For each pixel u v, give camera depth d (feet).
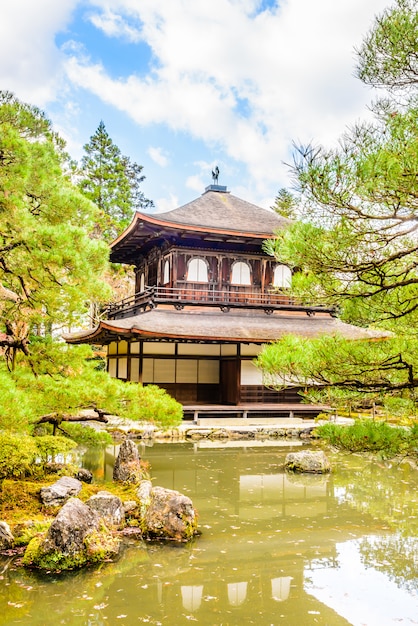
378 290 20.10
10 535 29.55
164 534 32.01
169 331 79.05
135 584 25.43
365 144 16.21
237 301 92.79
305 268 19.36
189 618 22.15
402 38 17.10
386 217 17.08
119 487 40.75
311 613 22.76
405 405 24.08
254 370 86.53
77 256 31.07
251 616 22.41
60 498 34.78
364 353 21.42
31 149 32.45
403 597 24.45
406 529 34.30
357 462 58.34
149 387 43.93
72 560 27.25
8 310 38.09
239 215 101.81
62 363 40.16
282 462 57.06
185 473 50.83
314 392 23.31
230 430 74.95
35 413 34.91
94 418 45.47
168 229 85.40
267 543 31.42
